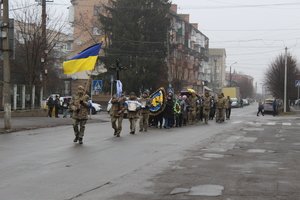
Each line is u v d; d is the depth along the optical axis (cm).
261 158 1352
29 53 4034
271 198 837
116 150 1481
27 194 855
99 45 2456
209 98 3038
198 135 2066
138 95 5862
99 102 6581
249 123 3066
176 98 2695
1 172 1073
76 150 1469
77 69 2442
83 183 959
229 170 1134
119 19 6034
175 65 7862
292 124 2966
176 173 1085
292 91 7138
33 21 4366
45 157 1309
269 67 8119
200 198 835
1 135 1939
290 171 1130
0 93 2978
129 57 5941
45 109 3397
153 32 6075
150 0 6062
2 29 2111
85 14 7812
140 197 843
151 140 1809
